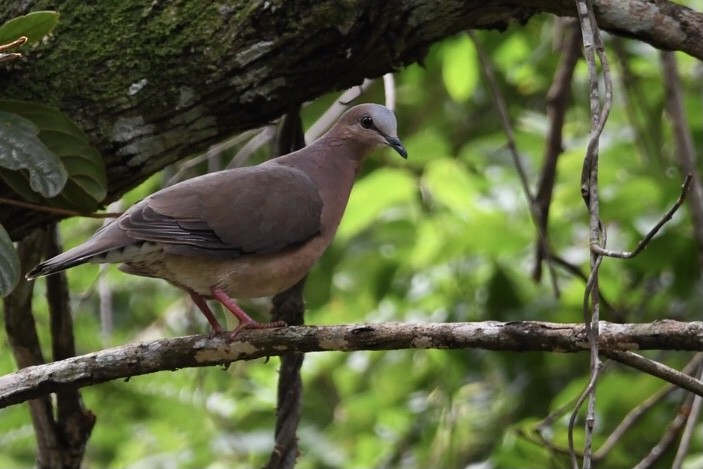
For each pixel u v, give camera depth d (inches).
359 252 529.3
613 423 476.7
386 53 308.2
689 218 470.6
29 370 269.1
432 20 304.5
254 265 314.5
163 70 299.1
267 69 300.5
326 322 558.9
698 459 416.2
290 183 327.0
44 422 356.5
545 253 389.1
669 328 242.4
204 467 514.3
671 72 433.7
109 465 542.3
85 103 297.9
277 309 348.8
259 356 270.4
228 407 520.4
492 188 499.5
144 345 271.6
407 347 259.3
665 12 298.8
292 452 332.2
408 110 602.2
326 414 597.6
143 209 300.5
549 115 427.2
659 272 484.7
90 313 526.6
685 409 376.2
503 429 506.6
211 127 307.1
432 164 482.6
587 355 507.2
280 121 366.0
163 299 551.8
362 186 480.1
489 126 586.2
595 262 239.5
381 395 540.1
